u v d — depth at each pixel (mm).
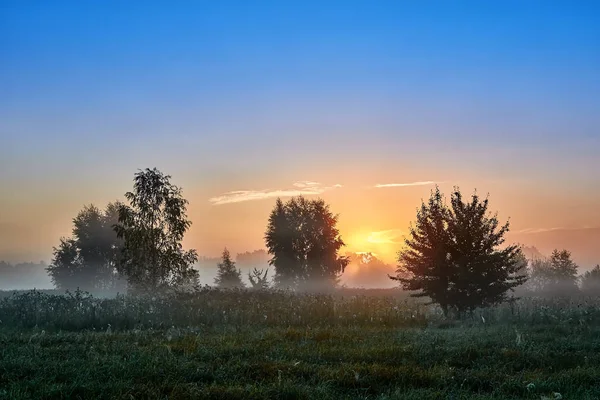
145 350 11641
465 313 22312
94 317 18797
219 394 8242
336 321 19219
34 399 7949
